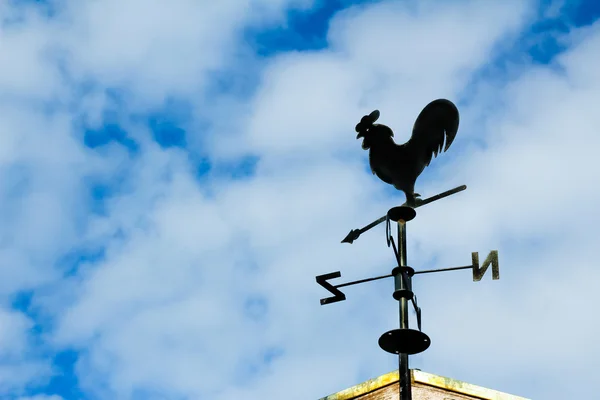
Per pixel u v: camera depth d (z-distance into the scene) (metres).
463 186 10.31
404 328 9.35
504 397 15.19
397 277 9.64
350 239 11.05
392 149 10.46
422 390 15.30
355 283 10.95
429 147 10.49
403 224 9.95
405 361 9.31
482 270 10.99
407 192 10.39
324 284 11.18
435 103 10.54
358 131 10.70
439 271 10.99
